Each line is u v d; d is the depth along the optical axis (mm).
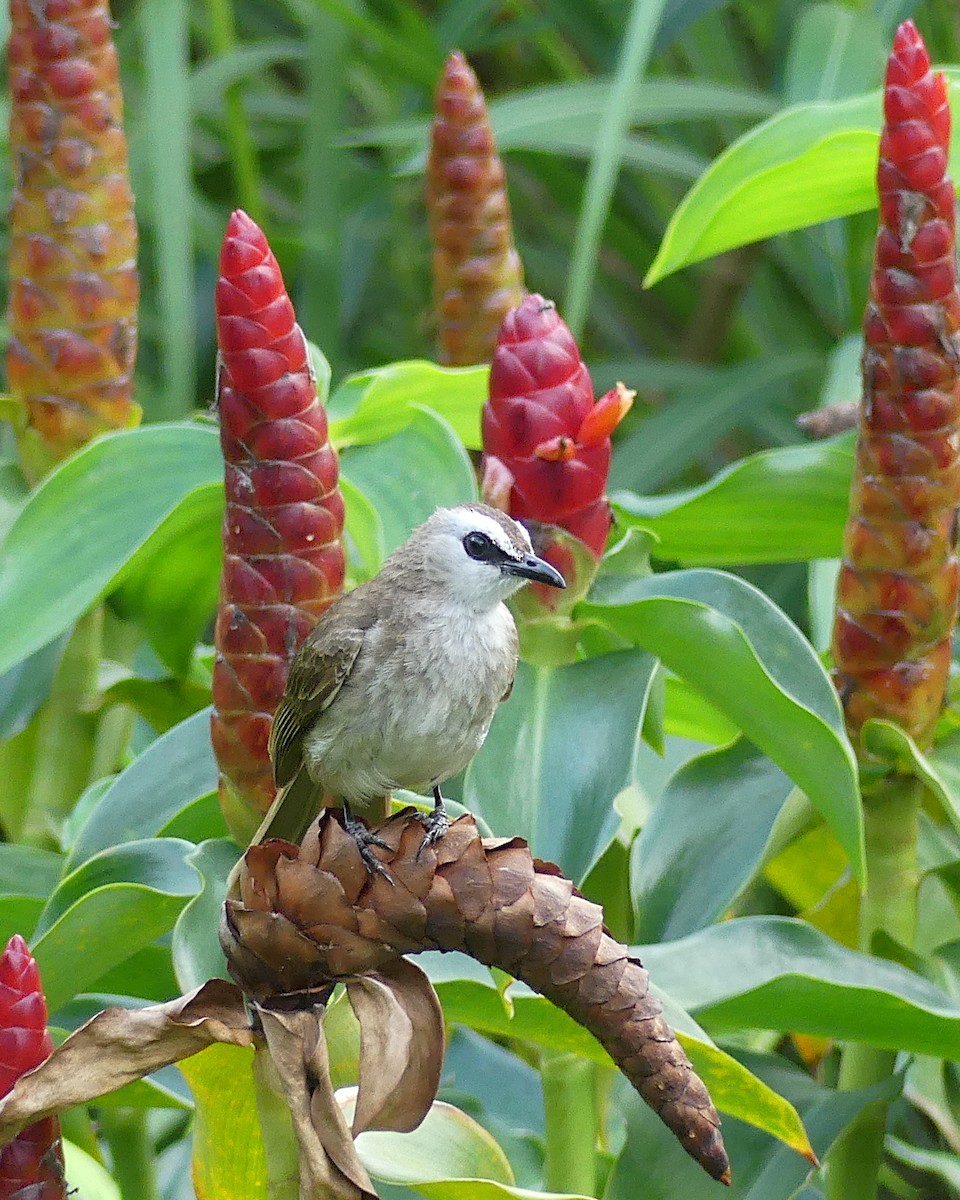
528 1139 6789
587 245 8680
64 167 7129
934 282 5820
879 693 6035
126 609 7129
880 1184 8359
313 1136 4160
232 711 5625
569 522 6004
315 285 11820
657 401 14555
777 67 12367
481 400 7637
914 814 6164
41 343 7273
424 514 6902
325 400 6914
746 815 6105
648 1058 4195
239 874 4352
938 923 7266
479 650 5875
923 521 5922
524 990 5105
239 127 11742
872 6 10875
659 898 6023
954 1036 5234
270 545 5527
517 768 5680
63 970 5430
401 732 5875
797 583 10953
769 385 11508
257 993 4316
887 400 5879
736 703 5676
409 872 4195
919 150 5770
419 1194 6098
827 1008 5266
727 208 7023
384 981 4285
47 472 7426
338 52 11883
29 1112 4090
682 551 7402
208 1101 4781
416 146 11672
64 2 7074
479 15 12195
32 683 6984
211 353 13062
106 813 6109
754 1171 5676
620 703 5777
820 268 11781
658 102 10305
